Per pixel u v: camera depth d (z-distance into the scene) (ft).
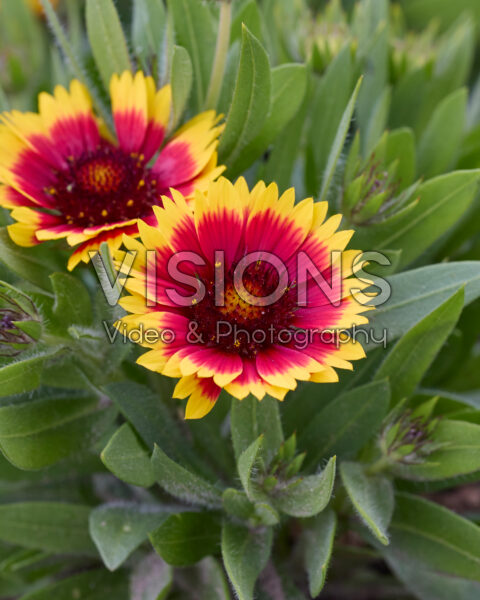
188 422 1.30
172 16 1.33
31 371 1.20
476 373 1.57
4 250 1.23
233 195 1.17
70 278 1.22
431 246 1.49
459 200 1.33
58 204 1.27
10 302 1.18
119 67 1.35
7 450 1.22
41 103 1.31
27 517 1.32
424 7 2.32
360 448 1.29
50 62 1.92
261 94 1.24
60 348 1.22
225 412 1.30
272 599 1.32
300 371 1.09
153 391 1.36
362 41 1.65
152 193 1.27
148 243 1.13
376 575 1.55
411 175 1.45
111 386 1.22
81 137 1.33
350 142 1.59
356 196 1.27
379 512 1.24
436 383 1.56
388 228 1.35
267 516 1.22
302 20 1.71
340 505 1.32
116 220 1.26
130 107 1.30
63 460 1.32
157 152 1.32
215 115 1.36
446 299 1.21
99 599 1.39
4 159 1.27
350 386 1.33
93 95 1.37
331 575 1.51
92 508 1.35
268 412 1.20
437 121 1.53
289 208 1.18
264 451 1.21
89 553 1.36
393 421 1.26
